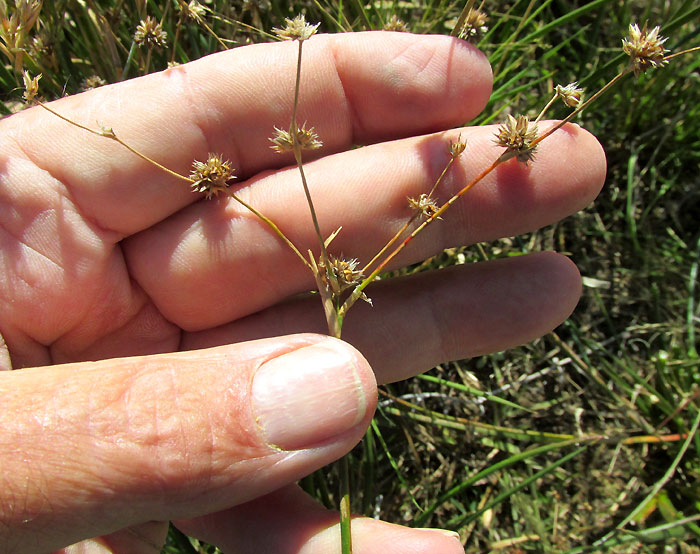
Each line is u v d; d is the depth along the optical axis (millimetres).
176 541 117
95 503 76
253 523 101
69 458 75
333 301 97
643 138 153
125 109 100
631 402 141
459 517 127
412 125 109
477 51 103
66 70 130
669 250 150
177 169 103
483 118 140
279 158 110
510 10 137
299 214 103
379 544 91
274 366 81
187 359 81
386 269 109
